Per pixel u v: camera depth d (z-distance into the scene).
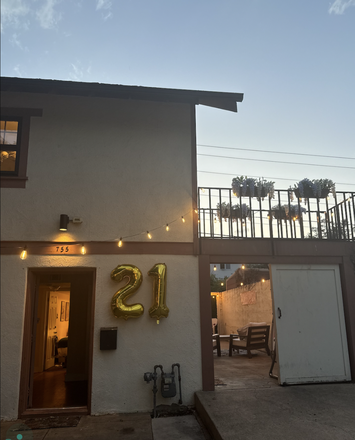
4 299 5.20
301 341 5.83
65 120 5.97
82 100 6.10
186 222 5.85
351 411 4.36
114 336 5.13
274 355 6.41
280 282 6.01
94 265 5.46
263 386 5.59
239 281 14.89
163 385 5.05
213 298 20.06
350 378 5.80
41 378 7.78
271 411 4.39
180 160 6.09
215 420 4.09
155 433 4.27
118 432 4.32
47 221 5.53
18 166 5.75
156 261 5.60
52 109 5.98
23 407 4.96
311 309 5.98
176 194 5.93
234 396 5.02
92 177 5.80
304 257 6.12
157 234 5.72
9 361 5.02
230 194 6.21
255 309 12.23
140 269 5.53
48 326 9.27
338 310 6.05
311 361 5.77
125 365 5.17
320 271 6.18
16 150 5.86
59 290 9.30
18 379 4.97
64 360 9.70
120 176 5.87
